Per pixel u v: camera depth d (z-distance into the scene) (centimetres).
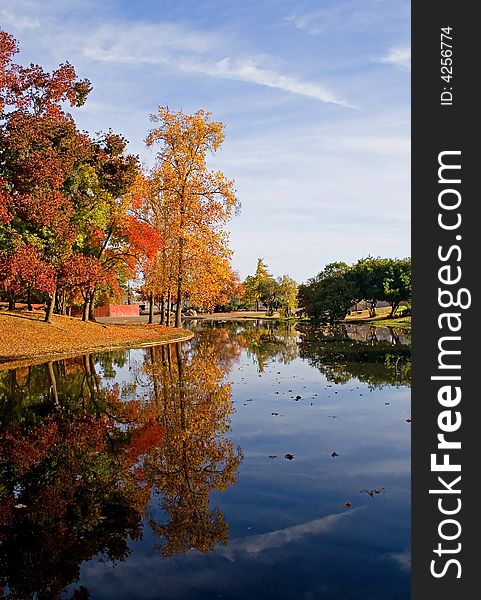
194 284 4209
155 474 837
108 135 3284
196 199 4044
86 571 542
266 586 500
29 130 2278
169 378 1914
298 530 620
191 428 1131
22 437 1103
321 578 514
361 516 653
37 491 779
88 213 3247
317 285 7644
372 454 898
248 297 10025
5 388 1719
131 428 1157
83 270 2938
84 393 1616
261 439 1021
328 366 2148
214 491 752
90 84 2719
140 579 521
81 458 938
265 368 2148
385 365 2145
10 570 548
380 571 526
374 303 7488
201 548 584
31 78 2528
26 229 2684
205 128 4016
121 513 688
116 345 3158
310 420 1165
